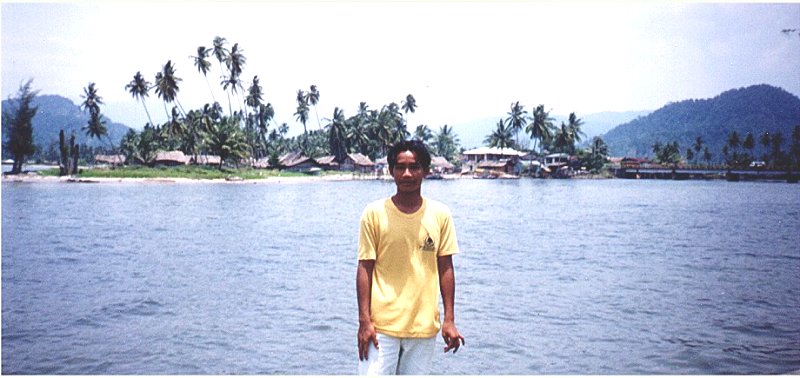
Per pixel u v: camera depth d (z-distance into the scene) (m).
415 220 4.48
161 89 87.75
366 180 105.00
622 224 33.12
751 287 14.93
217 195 58.88
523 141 149.50
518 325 11.09
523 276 16.33
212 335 10.41
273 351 9.53
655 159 143.38
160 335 10.44
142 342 10.04
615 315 11.86
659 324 11.21
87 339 10.23
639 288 14.68
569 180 120.06
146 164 96.81
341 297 13.42
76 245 23.25
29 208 40.97
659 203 52.12
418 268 4.47
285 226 30.97
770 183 109.94
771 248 22.92
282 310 12.17
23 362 9.05
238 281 15.54
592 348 9.73
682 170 122.31
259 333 10.52
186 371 8.66
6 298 13.43
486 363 9.00
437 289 4.58
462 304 12.78
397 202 4.54
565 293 14.00
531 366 8.89
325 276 16.27
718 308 12.55
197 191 65.31
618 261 19.33
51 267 17.95
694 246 23.53
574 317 11.70
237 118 111.88
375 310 4.48
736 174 116.94
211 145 93.56
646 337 10.36
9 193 57.31
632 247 23.05
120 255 20.58
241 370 8.70
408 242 4.46
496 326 11.00
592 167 132.50
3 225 30.72
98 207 42.38
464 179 119.12
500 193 69.50
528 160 129.12
